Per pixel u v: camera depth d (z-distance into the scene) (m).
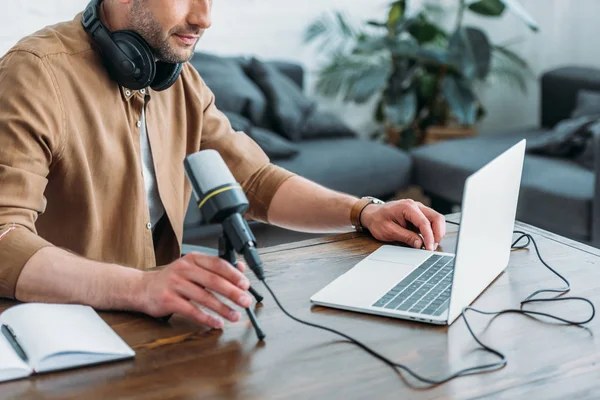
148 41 1.48
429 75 4.48
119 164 1.56
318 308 1.22
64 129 1.45
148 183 1.65
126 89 1.55
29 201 1.34
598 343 1.11
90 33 1.51
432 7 4.71
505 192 1.26
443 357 1.06
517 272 1.37
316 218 1.64
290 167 3.46
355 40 4.40
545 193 3.25
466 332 1.14
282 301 1.24
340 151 3.72
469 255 1.16
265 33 4.31
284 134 3.79
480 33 4.34
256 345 1.10
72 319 1.11
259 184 1.73
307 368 1.03
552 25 4.66
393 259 1.41
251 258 1.10
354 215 1.58
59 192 1.51
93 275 1.21
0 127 1.36
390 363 1.04
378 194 3.72
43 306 1.14
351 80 4.32
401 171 3.77
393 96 4.33
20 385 0.98
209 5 1.48
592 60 4.55
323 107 4.61
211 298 1.12
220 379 1.00
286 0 4.34
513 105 4.90
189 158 1.12
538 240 1.54
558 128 3.76
